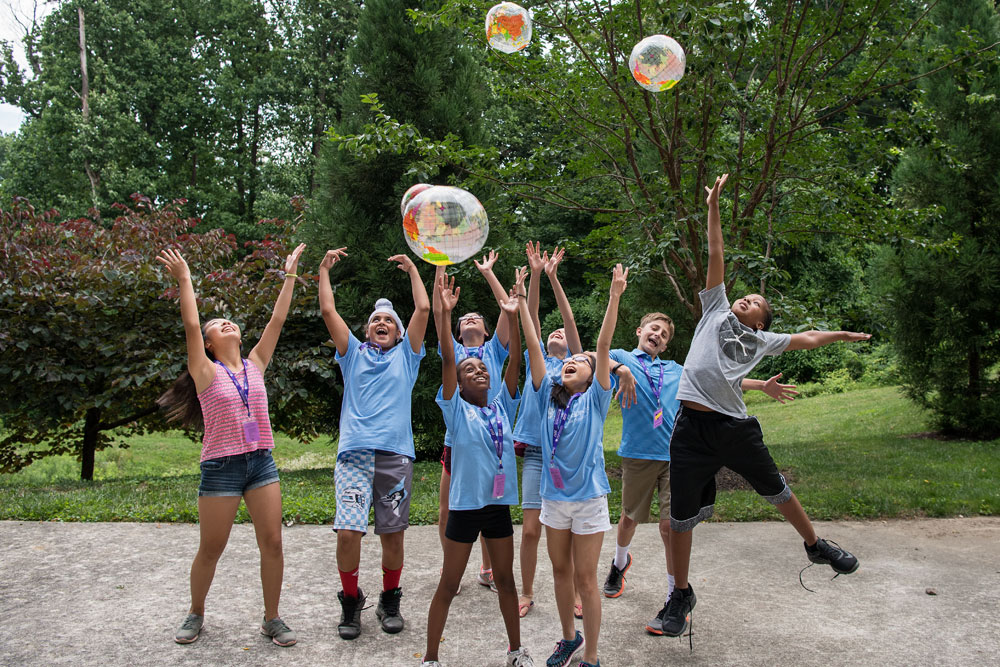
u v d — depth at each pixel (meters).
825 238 18.03
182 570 4.36
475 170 8.34
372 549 5.05
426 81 9.55
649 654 3.39
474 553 5.02
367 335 3.95
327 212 9.45
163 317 8.08
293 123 24.48
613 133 7.82
